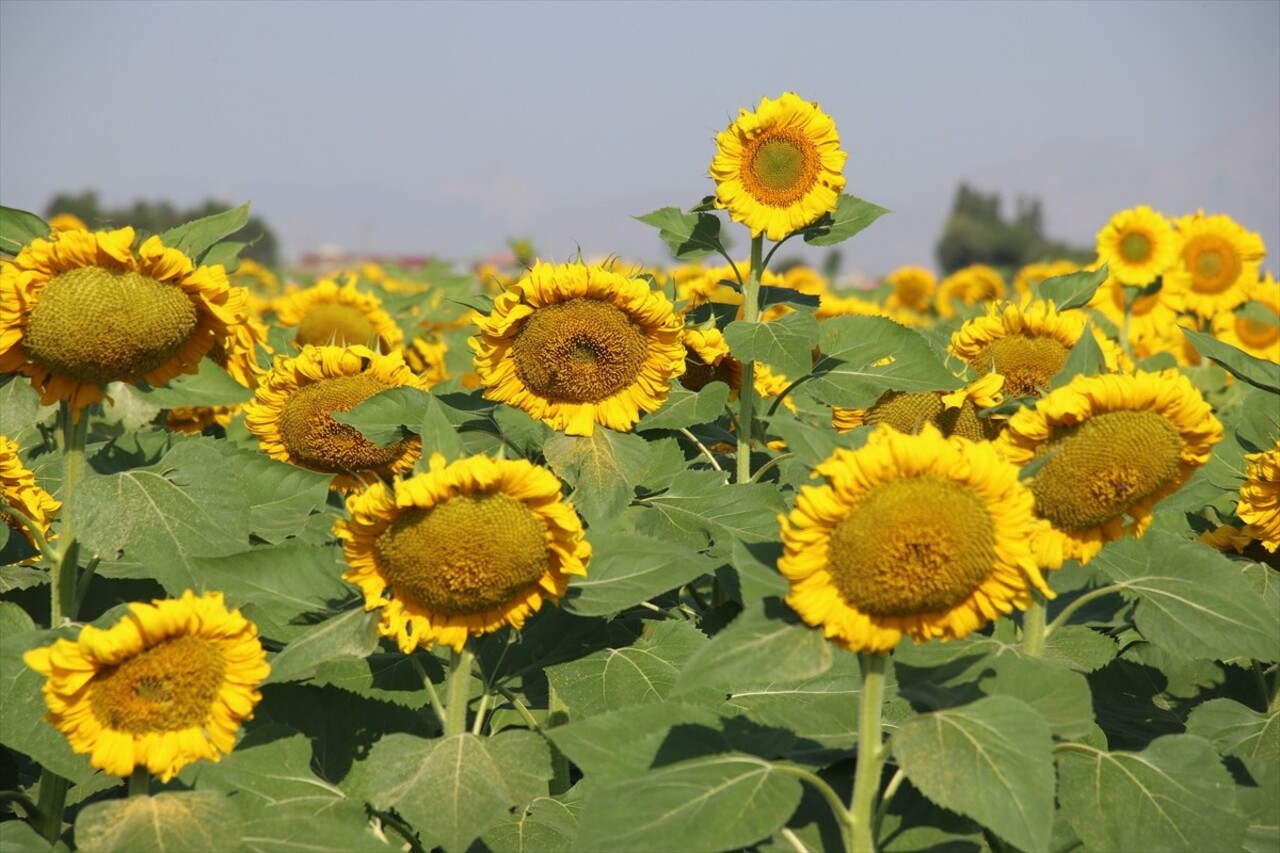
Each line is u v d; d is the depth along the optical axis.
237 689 3.15
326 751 3.84
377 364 4.88
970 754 2.94
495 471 3.30
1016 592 2.94
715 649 2.93
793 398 6.05
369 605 3.39
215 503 3.80
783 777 3.14
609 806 3.06
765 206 4.95
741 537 4.48
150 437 4.19
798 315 4.75
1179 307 10.18
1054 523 3.53
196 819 3.10
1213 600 3.60
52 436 5.84
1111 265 9.68
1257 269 10.27
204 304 3.81
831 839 3.42
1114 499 3.45
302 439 4.80
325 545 4.52
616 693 4.05
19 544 4.36
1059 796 3.45
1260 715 4.12
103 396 3.87
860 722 3.13
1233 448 4.88
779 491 4.78
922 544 2.85
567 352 4.31
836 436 3.14
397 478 3.40
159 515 3.73
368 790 3.73
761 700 4.28
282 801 3.55
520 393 4.39
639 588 3.61
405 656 4.28
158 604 3.15
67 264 3.71
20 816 4.18
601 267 4.47
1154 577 3.73
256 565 3.71
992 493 2.92
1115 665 4.75
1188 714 4.57
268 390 4.88
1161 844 3.29
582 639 4.21
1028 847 2.82
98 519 3.71
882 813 3.18
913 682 3.59
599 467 4.31
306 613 3.68
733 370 5.51
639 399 4.41
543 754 3.45
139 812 3.09
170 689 3.08
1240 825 3.28
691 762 3.17
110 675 3.07
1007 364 4.92
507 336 4.39
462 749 3.41
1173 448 3.43
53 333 3.64
